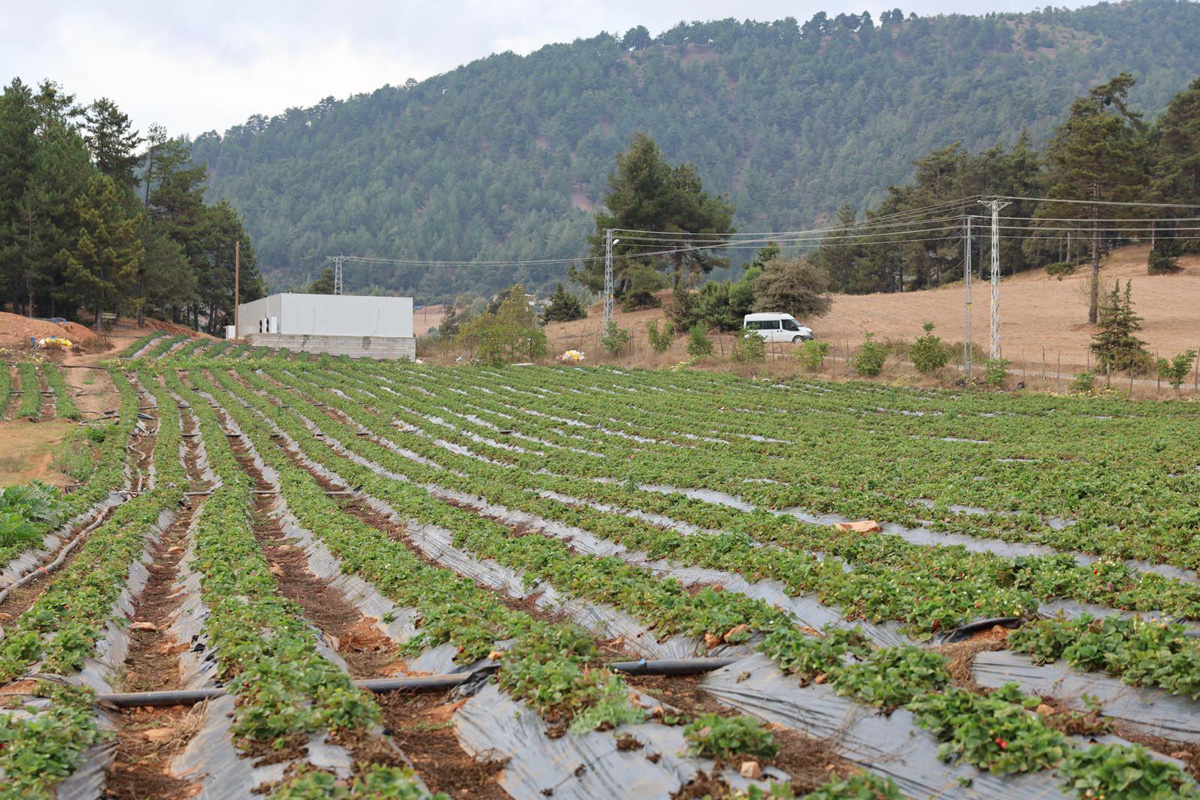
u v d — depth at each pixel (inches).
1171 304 2979.8
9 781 318.3
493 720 388.2
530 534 807.1
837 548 647.8
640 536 726.5
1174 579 503.2
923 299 3503.9
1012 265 4439.0
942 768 317.4
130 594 692.1
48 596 607.5
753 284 3105.3
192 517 1051.3
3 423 1660.9
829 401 1877.5
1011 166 4397.1
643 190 3540.8
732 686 414.3
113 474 1226.6
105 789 345.4
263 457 1408.7
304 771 323.9
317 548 832.3
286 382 2359.7
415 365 2844.5
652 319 3368.6
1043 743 303.4
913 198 4665.4
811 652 403.5
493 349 2842.0
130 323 3383.4
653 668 449.7
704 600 511.8
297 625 531.2
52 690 427.8
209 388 2176.4
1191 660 352.5
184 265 3577.8
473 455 1413.6
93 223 2950.3
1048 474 905.5
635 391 2162.9
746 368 2449.6
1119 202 2915.8
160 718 433.4
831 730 356.5
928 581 526.3
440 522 868.6
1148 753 300.0
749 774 308.3
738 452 1291.8
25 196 2891.2
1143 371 2047.2
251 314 3474.4
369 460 1387.8
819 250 4901.6
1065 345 2564.0
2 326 2608.3
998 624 468.8
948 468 1013.2
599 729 349.4
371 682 449.1
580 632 504.7
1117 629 398.9
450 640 497.4
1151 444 1116.5
